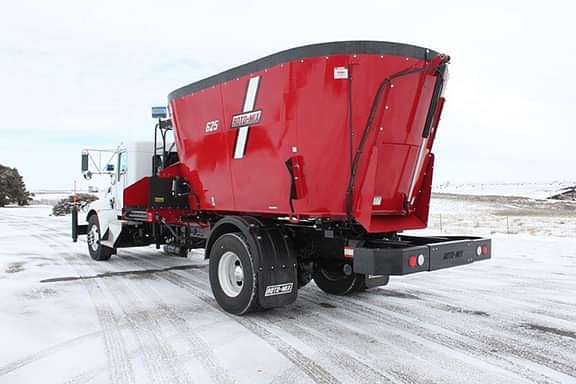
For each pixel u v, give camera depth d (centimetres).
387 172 504
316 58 470
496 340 466
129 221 902
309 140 482
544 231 1720
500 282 773
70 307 594
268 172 531
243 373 378
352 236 546
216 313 568
